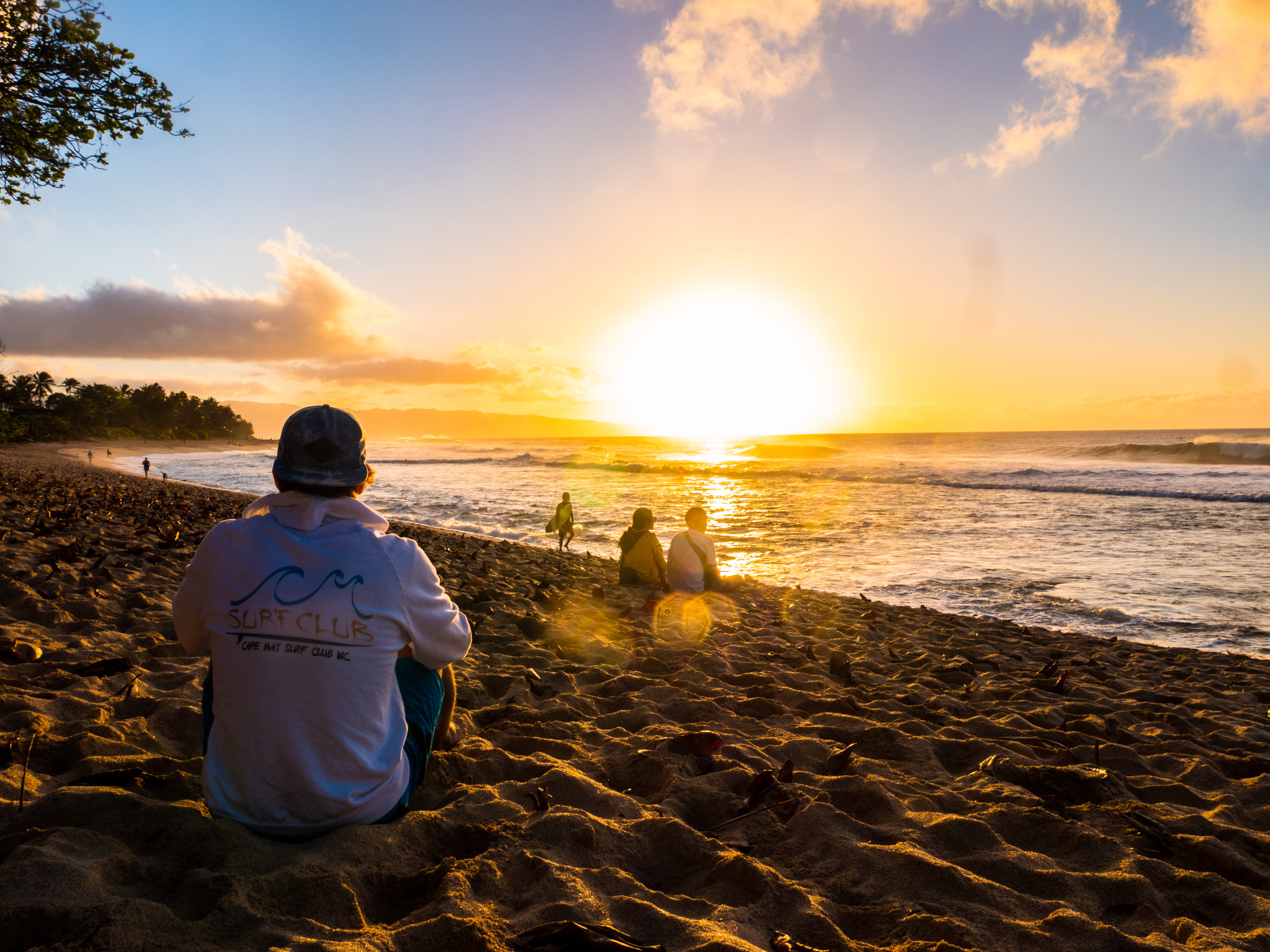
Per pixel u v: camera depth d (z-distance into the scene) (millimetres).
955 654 5793
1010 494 30016
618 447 131000
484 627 5371
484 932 1585
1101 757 3291
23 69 8961
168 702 3113
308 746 1885
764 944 1690
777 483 39188
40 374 150750
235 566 1887
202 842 1831
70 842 1798
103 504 14469
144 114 9852
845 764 2980
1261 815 2719
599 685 4152
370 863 1882
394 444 155500
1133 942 1737
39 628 4281
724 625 6449
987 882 2023
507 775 2709
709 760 2930
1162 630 8422
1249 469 41156
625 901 1798
